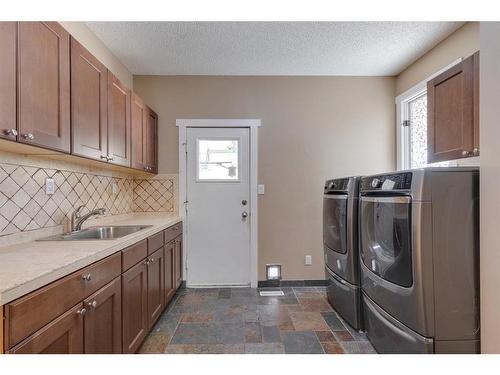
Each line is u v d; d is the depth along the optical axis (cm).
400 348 163
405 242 156
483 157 140
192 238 336
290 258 336
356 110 338
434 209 148
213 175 337
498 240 131
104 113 203
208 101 333
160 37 249
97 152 194
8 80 119
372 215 193
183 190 334
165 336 220
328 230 273
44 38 140
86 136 179
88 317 132
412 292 152
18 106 124
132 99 256
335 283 258
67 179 209
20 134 125
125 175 312
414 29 239
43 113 139
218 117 333
